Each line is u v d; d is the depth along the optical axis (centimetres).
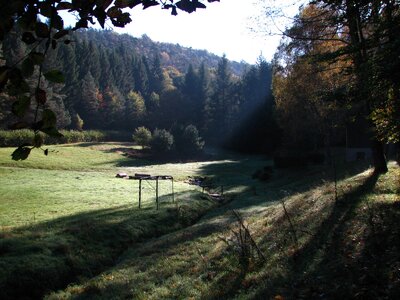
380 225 870
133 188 3272
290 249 917
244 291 751
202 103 9812
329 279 665
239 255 977
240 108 8919
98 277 1205
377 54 865
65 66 9325
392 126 1006
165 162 6134
